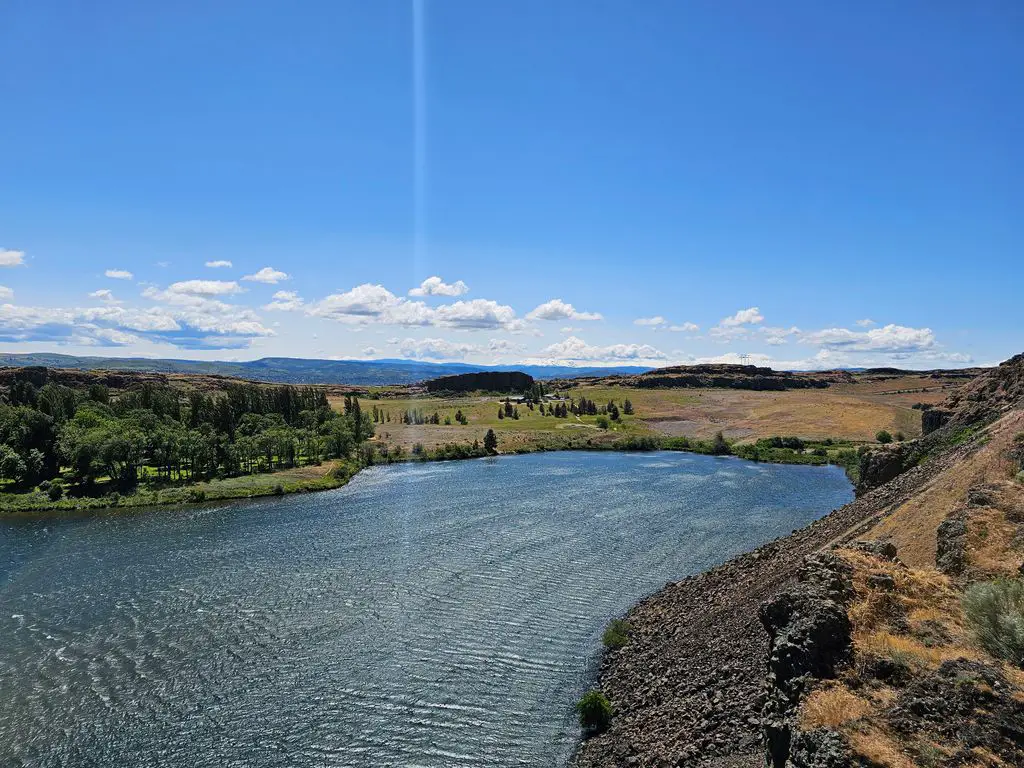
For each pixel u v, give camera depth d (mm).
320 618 46500
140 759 30422
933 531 35531
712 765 23094
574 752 29859
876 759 14148
